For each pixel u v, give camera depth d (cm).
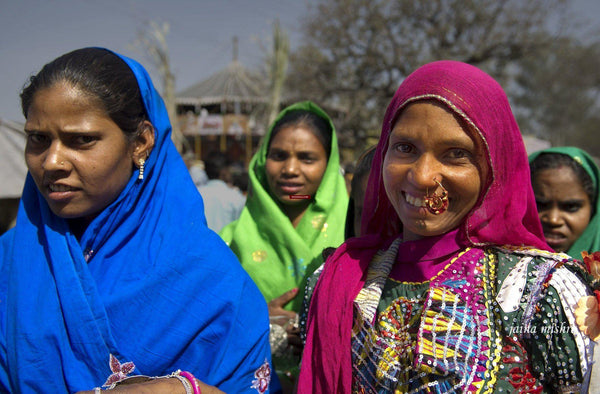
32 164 160
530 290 129
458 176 132
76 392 146
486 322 131
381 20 1959
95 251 172
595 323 121
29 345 160
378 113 2025
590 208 263
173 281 167
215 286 172
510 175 138
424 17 1975
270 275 269
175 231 175
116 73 166
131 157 171
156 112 181
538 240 141
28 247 172
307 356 157
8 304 167
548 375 126
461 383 126
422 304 139
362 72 2009
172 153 189
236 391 170
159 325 164
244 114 2552
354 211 233
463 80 132
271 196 288
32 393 159
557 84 1948
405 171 136
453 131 130
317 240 274
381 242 164
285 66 1314
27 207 178
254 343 174
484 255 140
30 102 159
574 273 130
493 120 133
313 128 279
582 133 1969
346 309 148
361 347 145
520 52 1923
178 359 168
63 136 156
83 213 164
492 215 138
